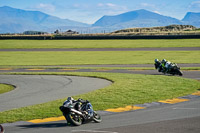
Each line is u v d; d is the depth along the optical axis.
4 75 44.16
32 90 30.25
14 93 28.72
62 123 16.77
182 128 14.80
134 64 55.75
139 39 124.19
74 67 52.81
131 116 17.94
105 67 51.84
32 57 73.81
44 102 23.56
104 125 15.95
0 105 22.89
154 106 20.84
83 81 35.62
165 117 17.39
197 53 71.31
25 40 139.75
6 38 149.00
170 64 39.78
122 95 24.86
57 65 57.38
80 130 15.04
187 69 45.69
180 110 19.30
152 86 29.17
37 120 17.58
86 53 80.44
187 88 27.94
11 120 17.52
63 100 23.52
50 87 31.91
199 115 17.70
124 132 14.34
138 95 24.78
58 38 141.75
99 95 25.12
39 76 41.97
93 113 16.70
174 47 87.81
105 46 99.19
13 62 64.19
